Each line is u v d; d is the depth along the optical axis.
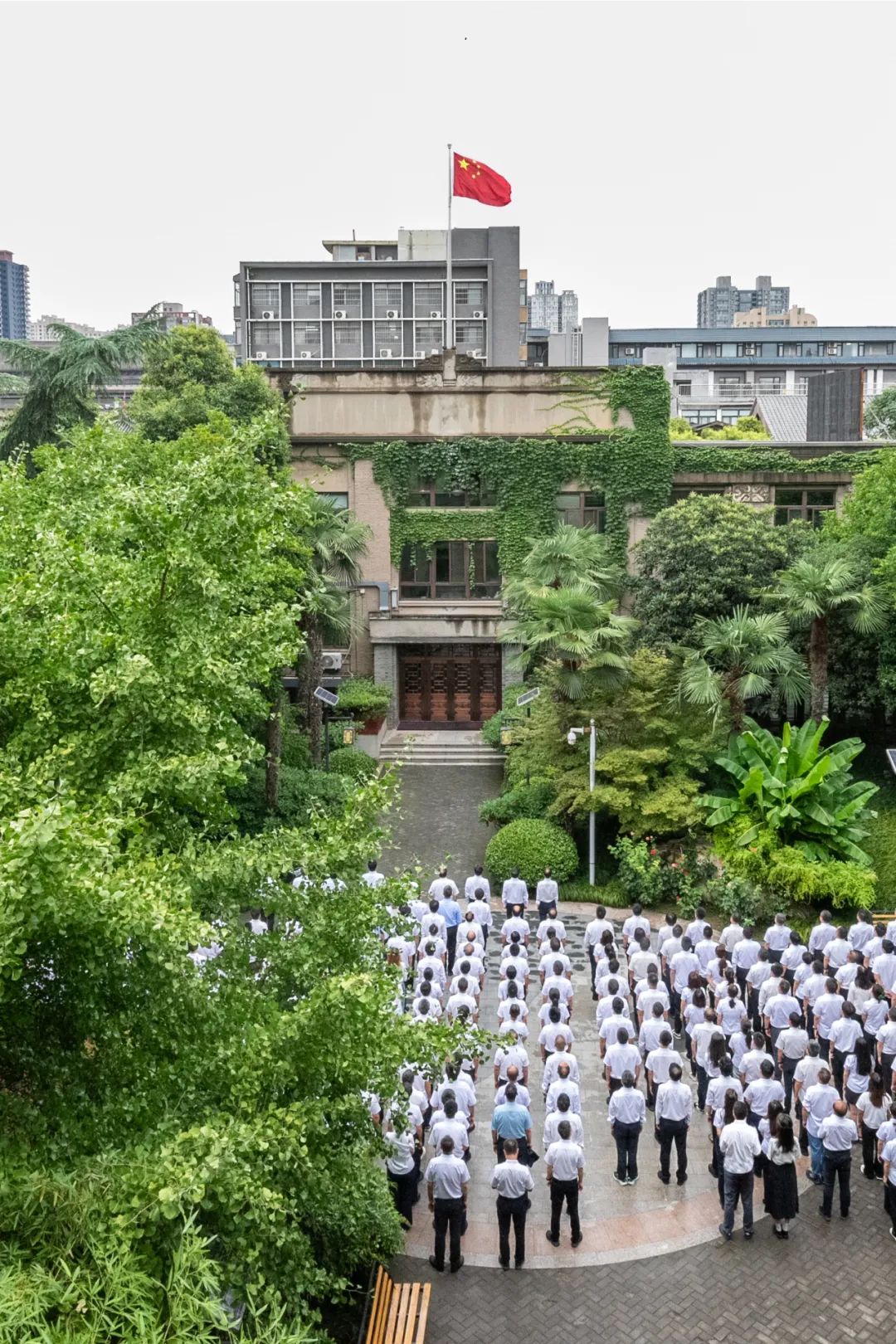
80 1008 7.12
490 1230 10.98
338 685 26.55
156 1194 6.00
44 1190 6.09
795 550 25.77
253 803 20.70
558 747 21.83
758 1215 11.14
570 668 21.41
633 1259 10.48
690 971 14.30
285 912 8.57
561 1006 13.01
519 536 31.09
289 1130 6.70
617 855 20.27
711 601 24.89
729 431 40.53
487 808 22.73
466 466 31.08
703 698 20.88
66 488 12.87
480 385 30.95
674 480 31.36
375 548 31.41
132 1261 5.67
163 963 6.77
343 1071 7.54
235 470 10.82
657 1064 12.09
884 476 24.03
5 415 27.67
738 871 19.12
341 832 8.81
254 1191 6.24
